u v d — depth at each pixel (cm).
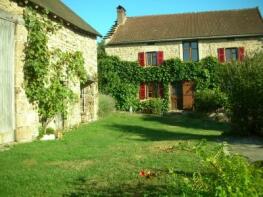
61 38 1650
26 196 658
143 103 2869
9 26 1240
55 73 1520
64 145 1205
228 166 356
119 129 1773
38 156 991
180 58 2875
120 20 3158
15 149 1081
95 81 2150
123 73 2936
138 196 634
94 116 2141
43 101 1398
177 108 2944
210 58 2820
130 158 945
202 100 2605
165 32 2956
